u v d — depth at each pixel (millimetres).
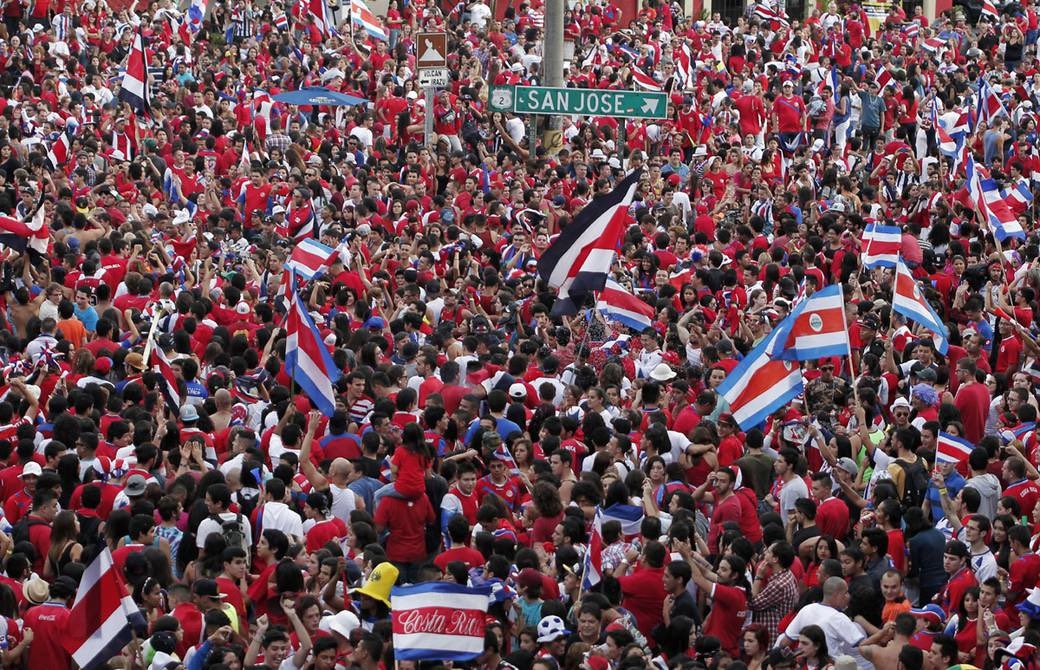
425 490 18844
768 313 26062
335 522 17984
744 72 52812
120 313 25391
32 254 27562
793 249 30875
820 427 21250
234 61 49562
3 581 16297
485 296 28000
